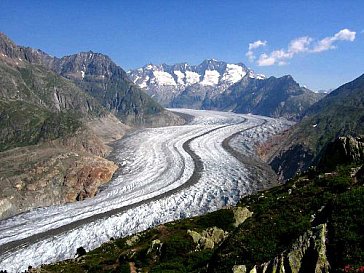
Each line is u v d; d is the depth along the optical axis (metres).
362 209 20.23
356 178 31.50
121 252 46.59
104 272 39.53
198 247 36.44
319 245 18.95
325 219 22.38
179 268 31.34
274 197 47.25
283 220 26.23
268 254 22.72
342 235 19.08
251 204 49.50
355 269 16.95
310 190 31.48
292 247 19.92
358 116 153.25
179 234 43.84
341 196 22.14
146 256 38.00
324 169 44.47
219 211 48.06
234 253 24.08
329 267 18.06
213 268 24.22
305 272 18.64
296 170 129.75
